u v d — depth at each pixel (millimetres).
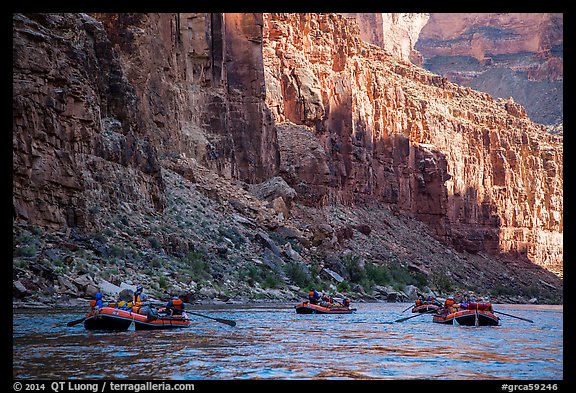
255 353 33125
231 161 92625
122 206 66188
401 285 101000
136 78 79375
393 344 38375
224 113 92625
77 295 49906
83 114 62094
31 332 36781
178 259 67188
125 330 38938
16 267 48562
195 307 57219
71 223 58250
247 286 71062
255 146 97688
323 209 111750
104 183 64562
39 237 54250
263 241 82000
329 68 129375
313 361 31469
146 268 60219
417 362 32125
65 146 59812
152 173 72375
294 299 73500
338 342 38438
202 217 78500
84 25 68375
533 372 30422
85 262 54344
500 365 31984
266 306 63062
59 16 62969
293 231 89562
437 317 55156
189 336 37969
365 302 86062
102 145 65312
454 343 39844
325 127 123875
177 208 76125
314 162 109188
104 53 70062
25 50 56312
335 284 87375
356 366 30547
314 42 127375
